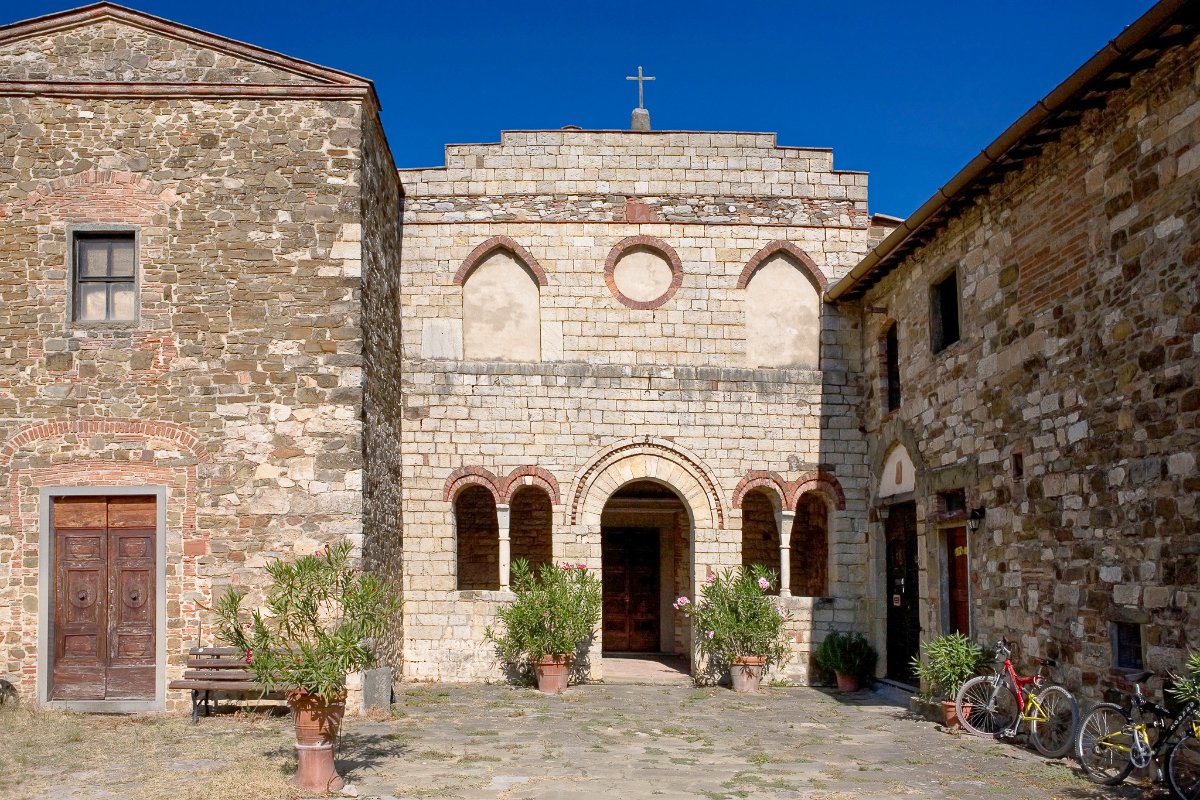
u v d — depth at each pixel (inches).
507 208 668.7
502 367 652.1
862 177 687.7
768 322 677.9
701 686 631.8
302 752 338.3
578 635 605.9
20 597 492.7
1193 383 339.3
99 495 499.8
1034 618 437.7
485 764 385.7
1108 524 385.1
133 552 499.2
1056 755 400.8
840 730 475.5
